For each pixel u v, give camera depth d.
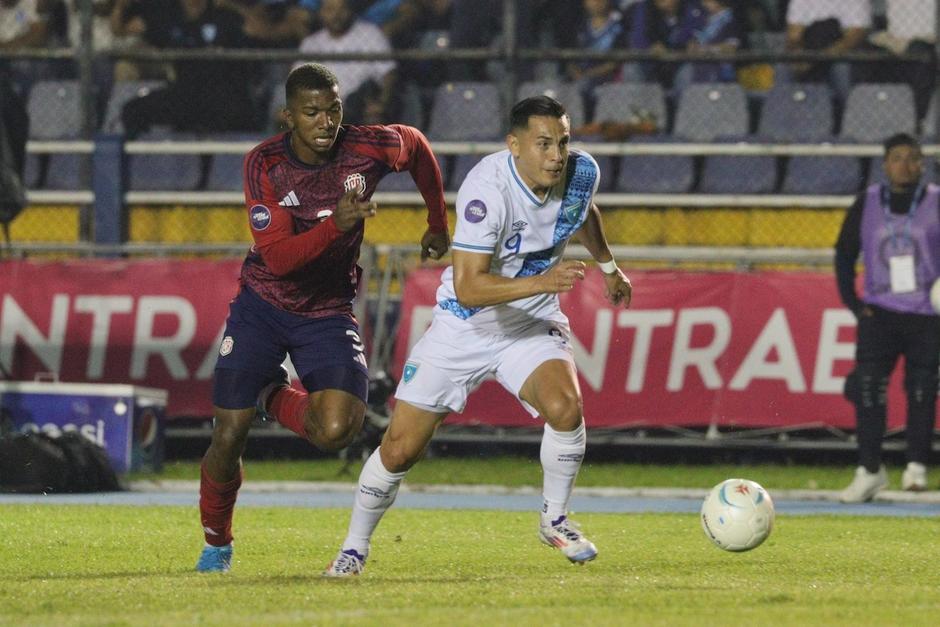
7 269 47.38
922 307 38.28
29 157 52.72
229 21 53.19
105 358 46.91
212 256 50.34
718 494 21.70
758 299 45.00
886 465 46.22
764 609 16.47
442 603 17.06
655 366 45.28
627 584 19.39
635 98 51.41
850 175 49.44
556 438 20.31
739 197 48.41
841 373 44.34
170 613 16.12
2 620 15.62
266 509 33.38
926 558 23.75
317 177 20.62
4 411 42.94
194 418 46.97
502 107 49.78
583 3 52.66
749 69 52.84
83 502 35.78
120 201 50.06
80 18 50.50
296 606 16.78
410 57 49.28
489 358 20.64
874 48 51.44
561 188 20.41
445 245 22.64
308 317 20.80
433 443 47.50
